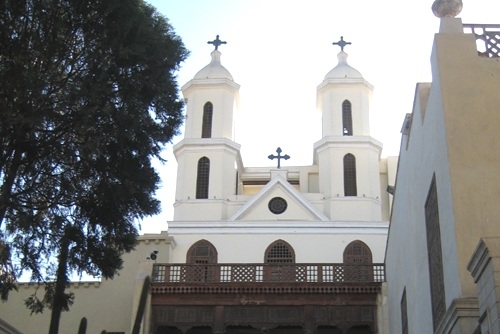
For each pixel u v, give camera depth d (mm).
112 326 31172
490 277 10336
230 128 41438
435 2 15320
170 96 17516
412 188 19062
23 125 15031
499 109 14016
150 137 17031
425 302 17328
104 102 16141
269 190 37312
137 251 33406
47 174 16219
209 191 38969
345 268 28453
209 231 35344
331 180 39125
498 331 10008
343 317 27484
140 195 17000
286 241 35094
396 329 24297
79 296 31828
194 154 40031
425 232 17047
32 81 15094
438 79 14492
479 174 13469
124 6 16688
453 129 13867
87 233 16766
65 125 15750
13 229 16344
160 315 27812
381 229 35219
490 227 13070
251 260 34750
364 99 41875
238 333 29219
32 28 16016
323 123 41750
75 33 16484
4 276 16312
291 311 27703
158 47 17344
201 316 27750
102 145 15828
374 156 39875
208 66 43031
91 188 16625
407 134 19891
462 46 14594
